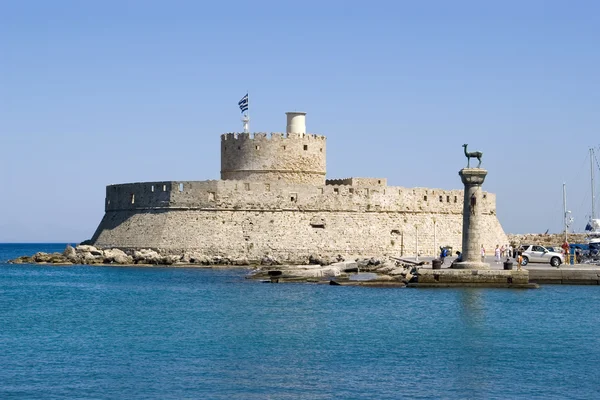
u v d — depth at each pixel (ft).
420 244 434.71
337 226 419.54
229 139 437.99
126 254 425.69
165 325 209.97
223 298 267.39
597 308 231.50
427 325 205.46
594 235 650.43
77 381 150.30
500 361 165.37
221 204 411.95
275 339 188.44
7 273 394.32
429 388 146.00
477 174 273.95
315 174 442.50
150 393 142.82
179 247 410.11
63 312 238.89
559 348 177.37
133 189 433.48
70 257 457.27
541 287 281.33
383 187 430.61
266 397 140.87
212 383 148.97
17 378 152.35
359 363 163.53
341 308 237.04
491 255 432.25
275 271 334.65
